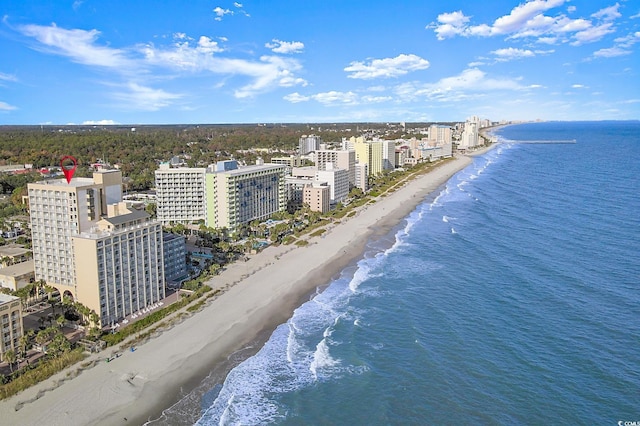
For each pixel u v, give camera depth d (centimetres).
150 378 10294
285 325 12781
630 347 10912
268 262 18025
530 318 12512
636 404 9000
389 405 9331
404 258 18075
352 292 14900
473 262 17200
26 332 11925
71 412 9119
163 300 14212
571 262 16625
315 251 19488
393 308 13550
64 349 10969
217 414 9181
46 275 14625
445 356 10906
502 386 9719
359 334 12125
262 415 9169
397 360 10856
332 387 9975
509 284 14912
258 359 11094
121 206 13825
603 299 13475
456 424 8756
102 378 10238
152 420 8994
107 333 12081
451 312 13100
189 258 17950
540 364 10394
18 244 19825
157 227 13900
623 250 17762
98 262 12119
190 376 10406
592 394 9338
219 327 12656
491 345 11269
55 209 14062
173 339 11988
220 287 15438
